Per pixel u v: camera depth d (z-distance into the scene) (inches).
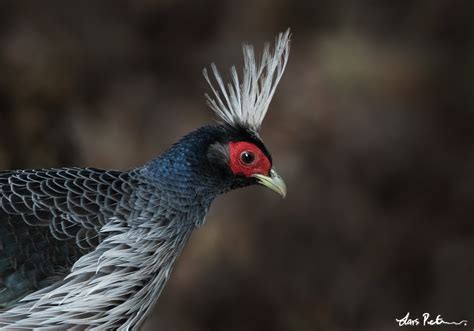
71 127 554.3
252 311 566.9
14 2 599.5
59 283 299.4
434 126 665.0
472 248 617.3
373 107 652.1
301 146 622.8
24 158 520.1
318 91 641.0
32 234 300.0
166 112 618.2
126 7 655.1
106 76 616.1
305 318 574.2
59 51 590.9
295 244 592.1
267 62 357.7
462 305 594.9
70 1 625.0
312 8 687.7
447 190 641.6
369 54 669.9
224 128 340.8
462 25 710.5
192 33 660.1
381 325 583.2
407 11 715.4
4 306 296.5
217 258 570.6
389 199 634.8
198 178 331.9
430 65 685.3
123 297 313.1
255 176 342.0
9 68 550.0
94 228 306.8
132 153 588.7
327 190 614.9
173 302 555.5
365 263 602.5
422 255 613.9
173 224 324.8
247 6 678.5
